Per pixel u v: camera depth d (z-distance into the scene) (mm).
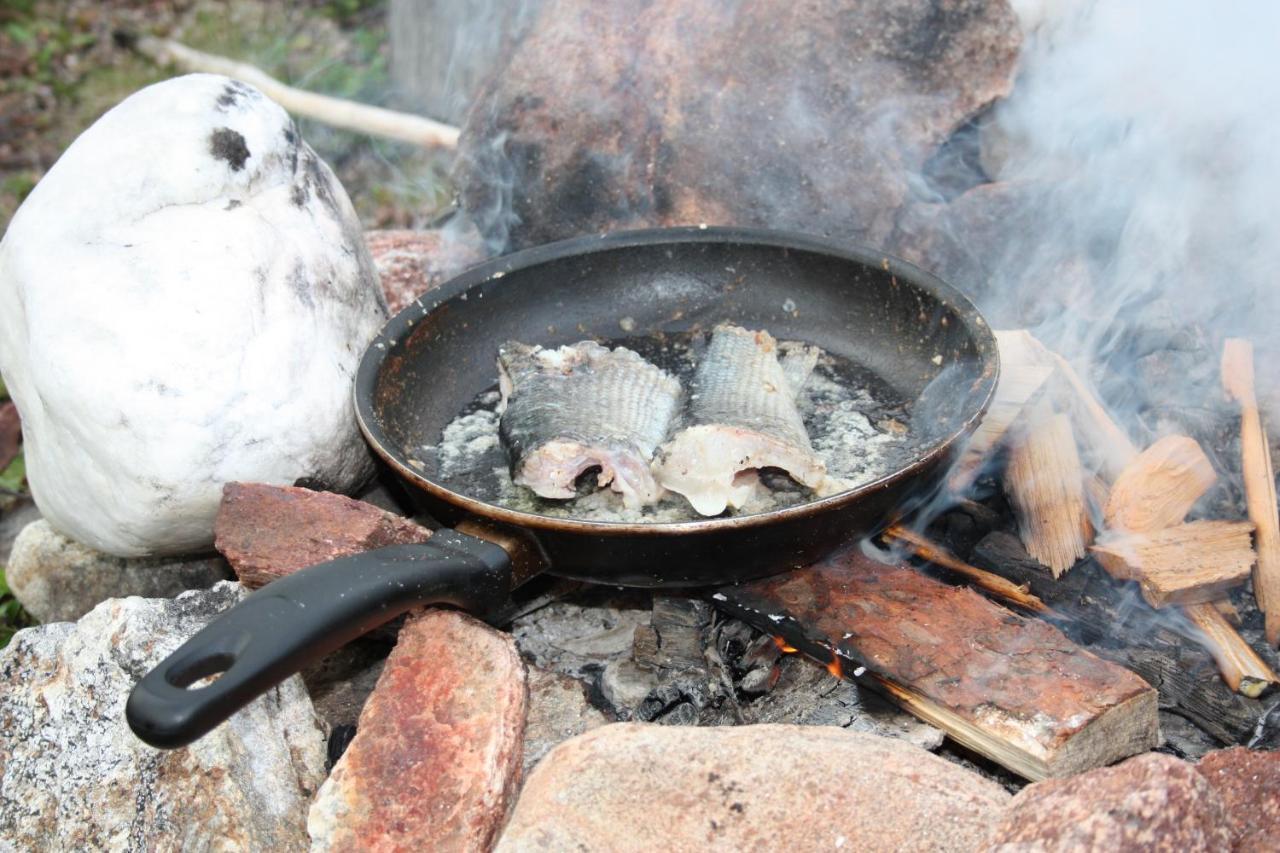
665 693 597
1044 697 541
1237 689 583
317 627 487
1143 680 548
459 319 679
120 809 550
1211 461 654
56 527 693
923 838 495
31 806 563
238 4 1674
